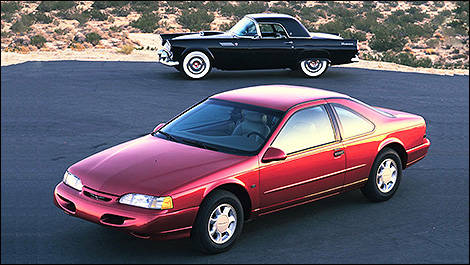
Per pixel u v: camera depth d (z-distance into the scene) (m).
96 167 6.12
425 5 73.12
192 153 6.27
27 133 10.68
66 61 19.91
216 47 17.03
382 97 15.33
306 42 17.77
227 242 6.00
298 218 7.03
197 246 5.85
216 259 5.83
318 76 18.27
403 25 52.91
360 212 7.29
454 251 6.21
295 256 5.95
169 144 6.57
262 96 7.14
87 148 9.80
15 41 28.56
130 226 5.51
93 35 29.86
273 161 6.32
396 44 40.03
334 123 7.06
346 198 7.84
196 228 5.77
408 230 6.75
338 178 7.05
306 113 6.85
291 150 6.52
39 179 8.17
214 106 7.10
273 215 7.12
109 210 5.61
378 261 5.90
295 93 7.29
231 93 7.40
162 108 12.99
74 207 5.94
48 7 50.41
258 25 17.42
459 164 9.70
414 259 5.98
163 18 52.06
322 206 7.48
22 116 11.97
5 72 17.14
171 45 16.80
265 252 6.03
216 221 5.89
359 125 7.35
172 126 7.03
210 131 6.71
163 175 5.80
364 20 52.88
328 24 47.56
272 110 6.73
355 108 7.45
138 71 18.20
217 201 5.84
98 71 17.86
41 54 22.11
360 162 7.27
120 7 54.62
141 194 5.57
